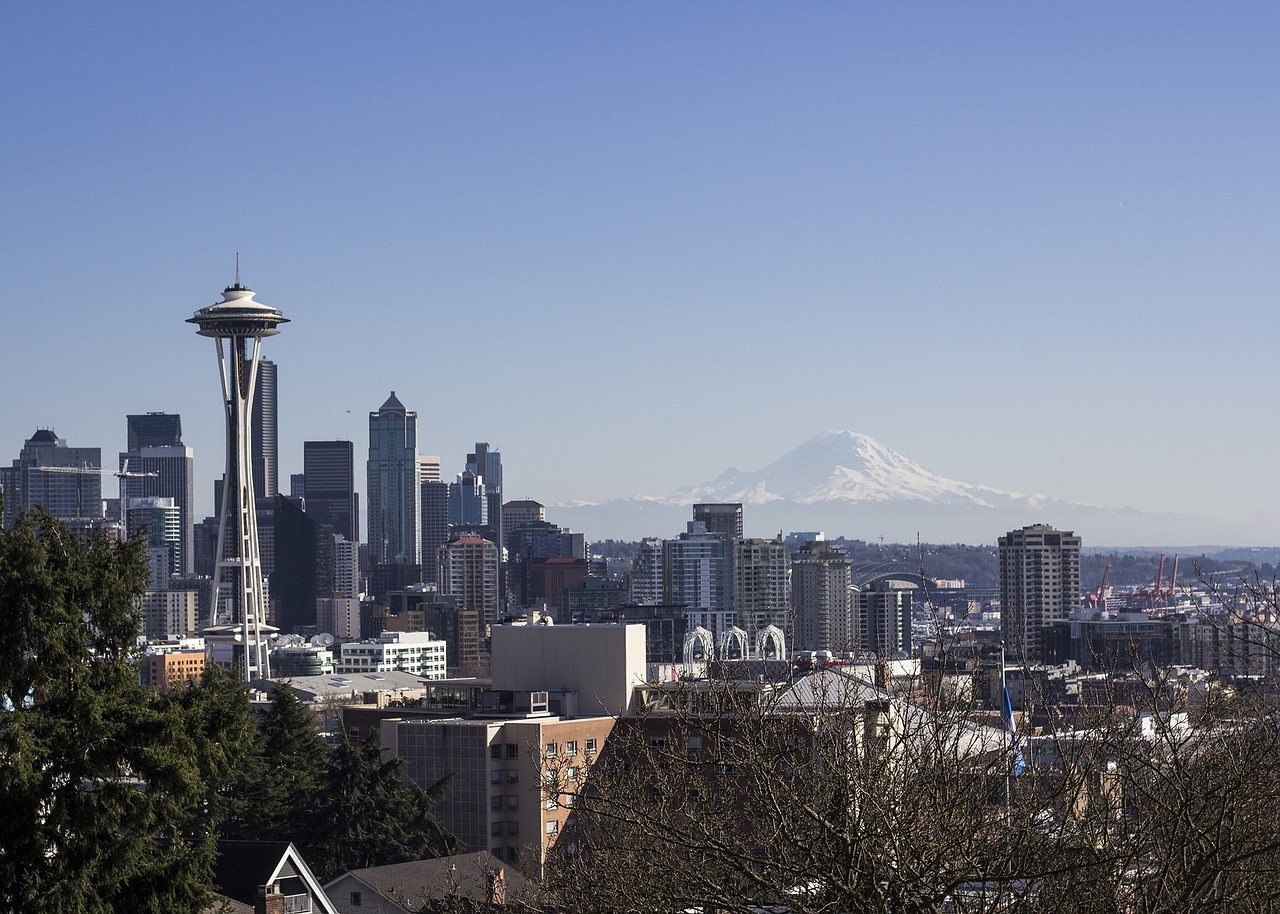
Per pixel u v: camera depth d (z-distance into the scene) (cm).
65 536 6353
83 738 5966
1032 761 3647
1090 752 3466
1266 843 3388
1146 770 3550
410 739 15912
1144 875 3316
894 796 3341
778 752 3706
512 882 10688
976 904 3306
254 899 9962
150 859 6281
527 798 15450
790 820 3466
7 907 5725
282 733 13862
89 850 5881
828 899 3259
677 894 3591
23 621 6003
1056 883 3288
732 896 3434
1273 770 3653
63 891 5775
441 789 13638
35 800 5769
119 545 6494
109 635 6381
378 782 13088
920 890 3167
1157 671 3866
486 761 15500
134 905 6050
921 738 3653
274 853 10288
